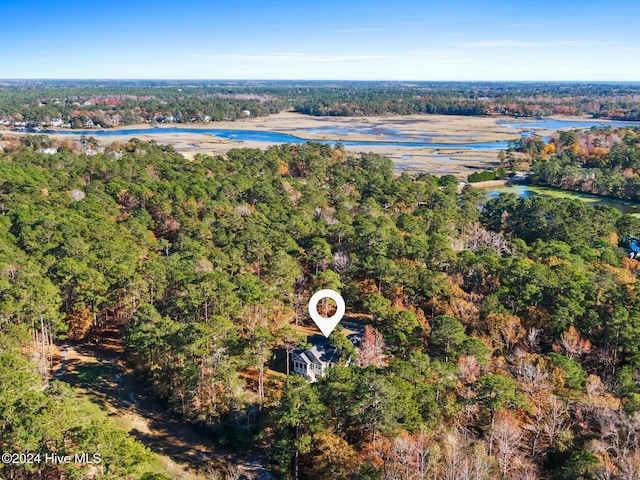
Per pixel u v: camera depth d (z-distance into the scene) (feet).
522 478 177.58
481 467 176.24
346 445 191.21
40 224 376.68
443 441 190.49
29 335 239.09
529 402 217.36
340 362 250.78
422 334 272.72
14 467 160.56
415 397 208.03
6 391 180.04
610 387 237.86
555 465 194.80
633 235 511.81
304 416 195.11
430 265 361.51
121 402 237.45
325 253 358.64
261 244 373.61
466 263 354.33
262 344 232.12
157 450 210.59
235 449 216.95
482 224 556.10
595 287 311.06
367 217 469.16
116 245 343.67
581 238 468.75
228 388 227.40
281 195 560.20
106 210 461.37
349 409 197.06
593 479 175.32
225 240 394.73
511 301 311.88
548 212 521.65
